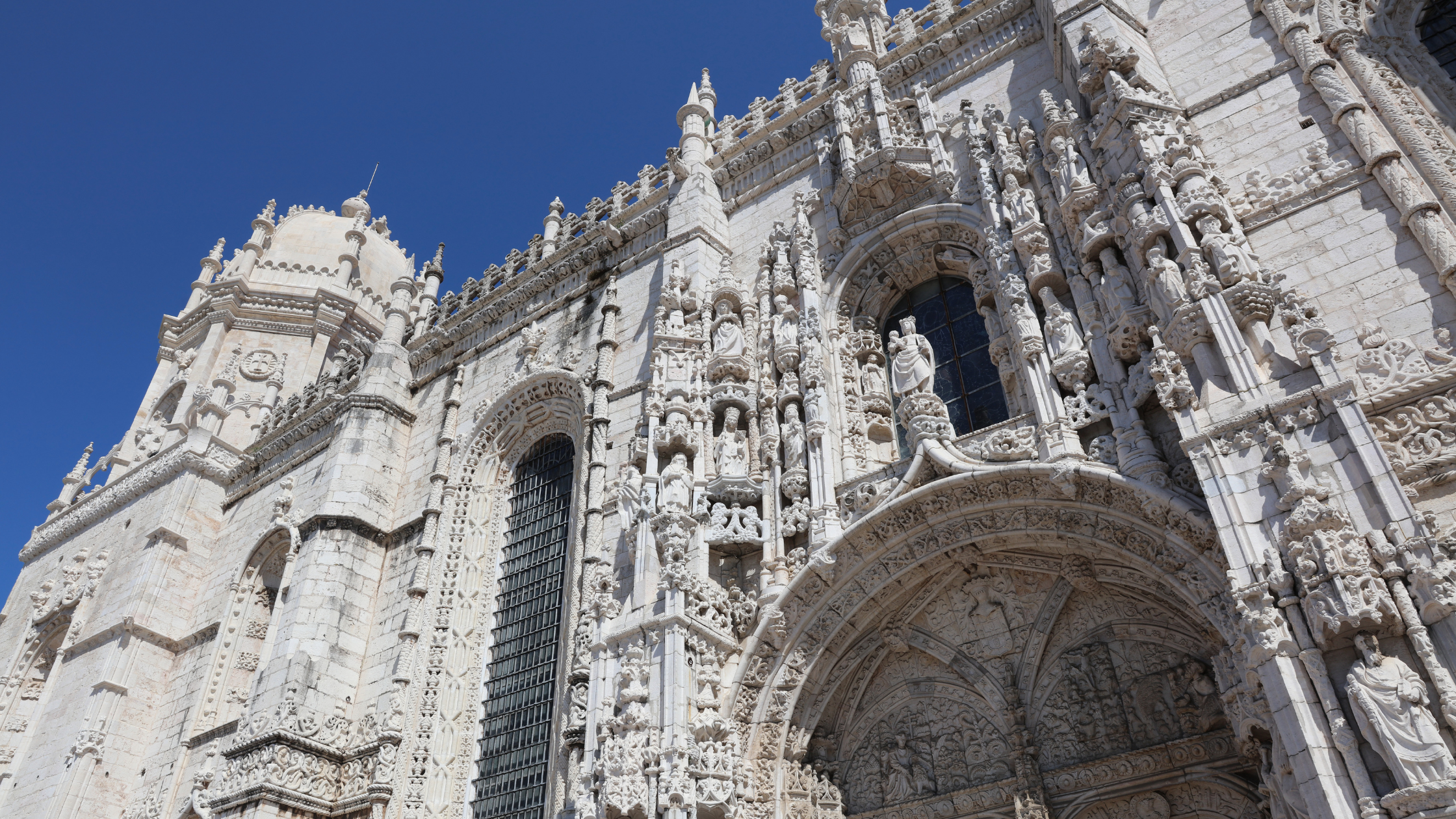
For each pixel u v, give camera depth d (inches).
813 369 757.9
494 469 1066.1
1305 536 433.4
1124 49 669.9
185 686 1211.9
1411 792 363.3
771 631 668.1
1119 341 596.7
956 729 642.8
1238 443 478.0
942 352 787.4
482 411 1082.1
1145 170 602.2
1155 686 583.5
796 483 717.9
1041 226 691.4
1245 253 546.3
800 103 984.3
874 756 663.1
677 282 894.4
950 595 673.0
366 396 1162.6
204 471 1413.6
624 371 951.0
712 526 724.7
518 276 1187.3
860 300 831.7
